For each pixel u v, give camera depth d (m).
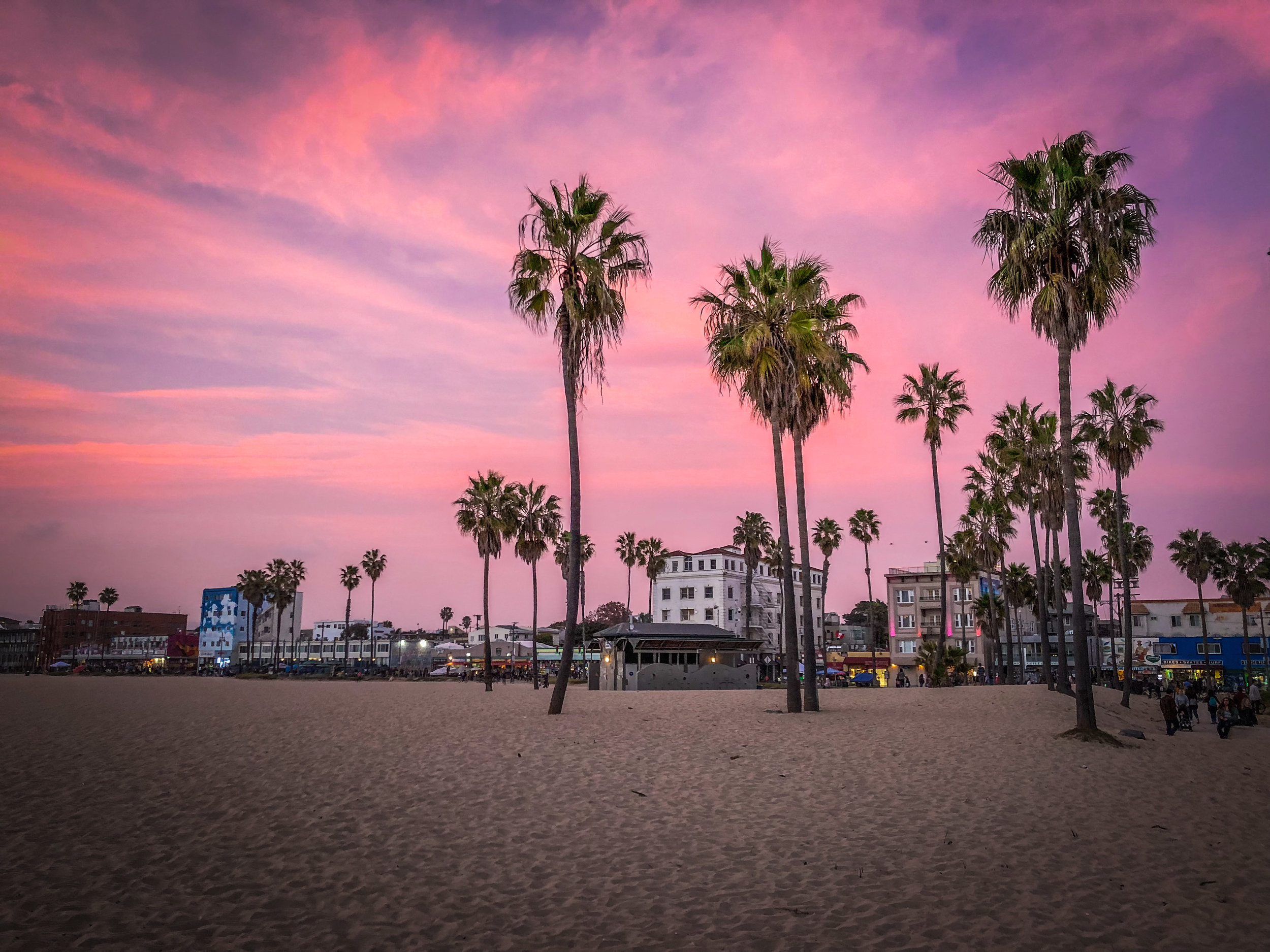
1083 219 22.62
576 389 27.91
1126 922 8.22
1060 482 42.50
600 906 8.85
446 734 22.30
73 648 172.12
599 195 28.00
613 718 26.75
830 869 10.06
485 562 61.97
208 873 9.91
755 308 30.05
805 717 27.44
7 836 11.52
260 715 29.39
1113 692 41.12
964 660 74.56
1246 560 77.62
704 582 115.12
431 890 9.35
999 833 11.76
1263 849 10.93
